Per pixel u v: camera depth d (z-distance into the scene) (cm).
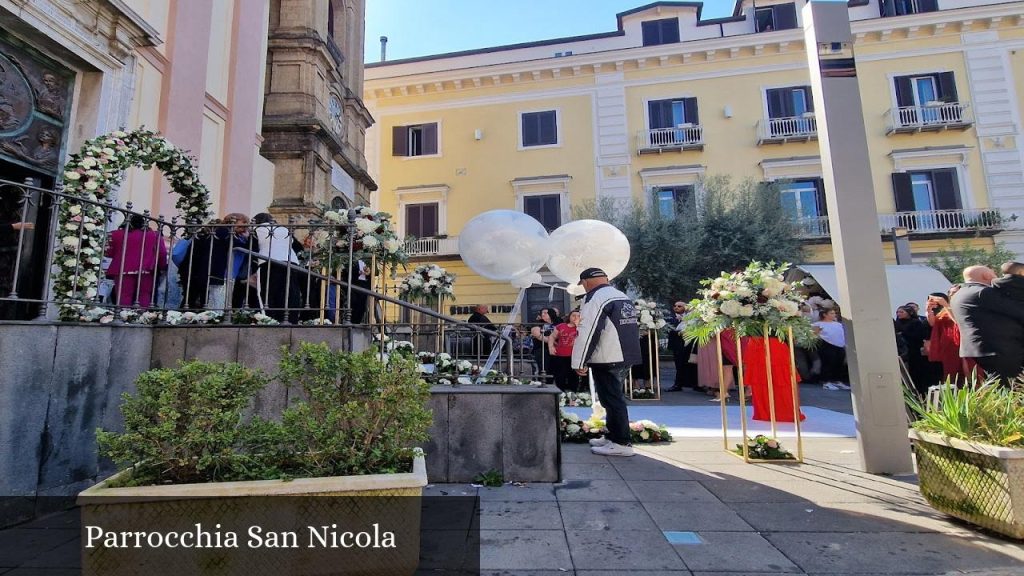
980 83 1783
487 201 2017
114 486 204
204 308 402
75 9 513
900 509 315
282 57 1120
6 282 468
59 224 350
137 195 580
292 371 242
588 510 317
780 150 1877
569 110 2012
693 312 498
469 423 383
